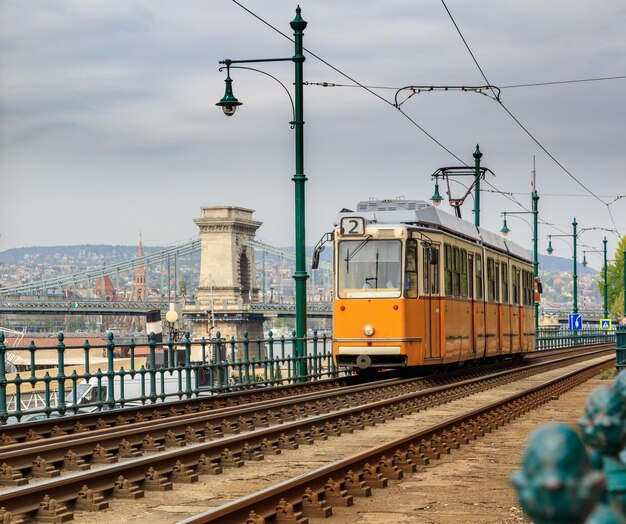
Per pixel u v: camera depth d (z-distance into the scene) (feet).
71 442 41.68
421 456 43.37
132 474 36.14
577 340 265.13
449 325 95.71
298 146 97.14
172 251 557.74
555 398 81.46
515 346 128.47
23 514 28.86
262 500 28.73
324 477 34.22
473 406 75.15
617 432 10.23
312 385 88.79
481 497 34.63
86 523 29.55
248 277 588.09
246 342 83.82
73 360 309.63
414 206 94.38
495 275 117.19
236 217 571.28
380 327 88.69
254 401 75.20
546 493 7.50
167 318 126.21
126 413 59.41
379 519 30.48
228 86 96.53
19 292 516.73
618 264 475.31
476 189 161.07
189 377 72.59
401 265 88.84
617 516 8.59
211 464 40.52
